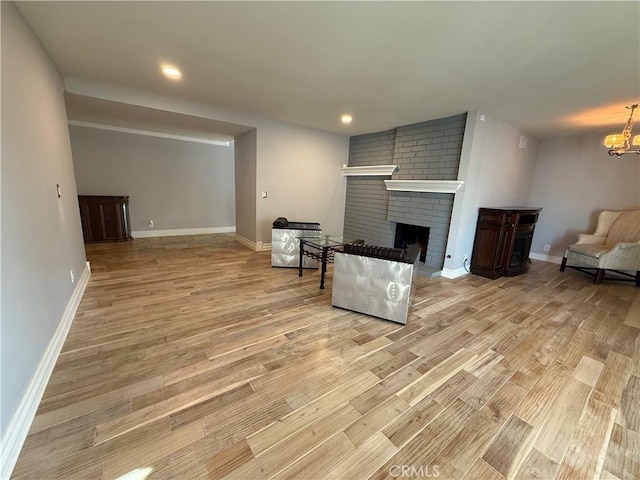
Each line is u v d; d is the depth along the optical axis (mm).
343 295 2760
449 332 2443
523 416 1550
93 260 4211
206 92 3400
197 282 3404
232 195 7117
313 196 5535
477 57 2250
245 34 2076
